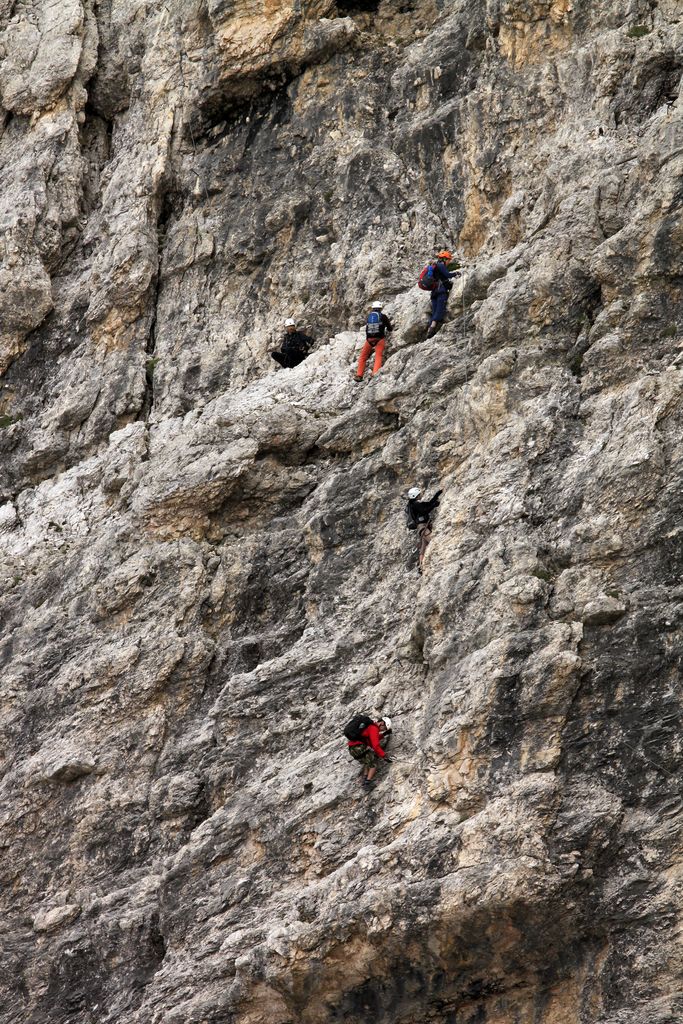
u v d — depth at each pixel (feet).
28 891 180.45
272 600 188.44
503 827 142.41
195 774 177.88
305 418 199.31
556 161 191.31
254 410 201.16
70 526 210.59
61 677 190.08
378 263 215.31
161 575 193.98
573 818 141.38
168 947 165.27
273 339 220.64
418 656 166.71
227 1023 156.46
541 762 144.56
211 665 187.42
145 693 185.68
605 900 139.54
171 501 197.77
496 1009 146.82
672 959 136.46
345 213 223.51
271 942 150.30
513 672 149.07
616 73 201.05
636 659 146.61
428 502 172.96
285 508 198.08
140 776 182.60
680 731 142.61
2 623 204.13
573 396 170.30
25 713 191.21
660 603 148.36
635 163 180.14
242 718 176.14
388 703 165.48
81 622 195.31
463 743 150.10
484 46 221.46
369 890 148.05
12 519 216.74
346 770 162.30
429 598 163.94
